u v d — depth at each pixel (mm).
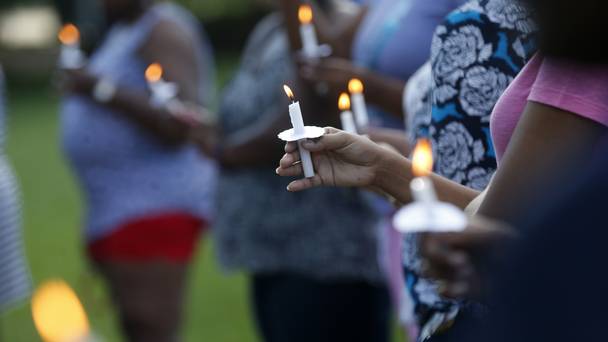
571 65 2775
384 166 3832
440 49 4332
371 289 7305
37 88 35188
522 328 1966
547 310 1936
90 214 8578
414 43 6320
